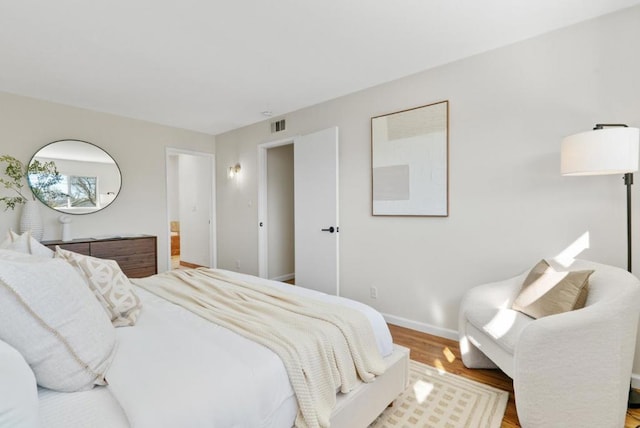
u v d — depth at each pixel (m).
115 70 2.75
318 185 3.49
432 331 2.79
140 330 1.35
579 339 1.45
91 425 0.82
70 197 3.67
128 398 0.88
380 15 1.99
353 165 3.30
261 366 1.10
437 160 2.72
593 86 2.05
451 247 2.67
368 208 3.19
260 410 1.03
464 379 2.04
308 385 1.18
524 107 2.31
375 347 1.55
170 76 2.88
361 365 1.42
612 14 1.99
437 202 2.73
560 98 2.17
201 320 1.50
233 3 1.86
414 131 2.84
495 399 1.82
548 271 1.91
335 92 3.29
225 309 1.63
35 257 1.17
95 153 3.85
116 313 1.45
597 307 1.48
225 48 2.39
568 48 2.13
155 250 3.93
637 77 1.92
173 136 4.59
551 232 2.21
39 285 0.94
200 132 4.91
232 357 1.12
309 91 3.26
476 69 2.51
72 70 2.75
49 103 3.51
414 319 2.90
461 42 2.34
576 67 2.11
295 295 1.89
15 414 0.69
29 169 3.38
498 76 2.41
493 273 2.47
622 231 1.97
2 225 3.24
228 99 3.49
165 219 4.50
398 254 2.99
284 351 1.19
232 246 4.87
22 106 3.34
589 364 1.45
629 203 1.77
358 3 1.87
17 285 0.89
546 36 2.21
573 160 1.70
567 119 2.14
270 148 4.49
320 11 1.95
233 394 0.97
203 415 0.88
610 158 1.58
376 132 3.09
